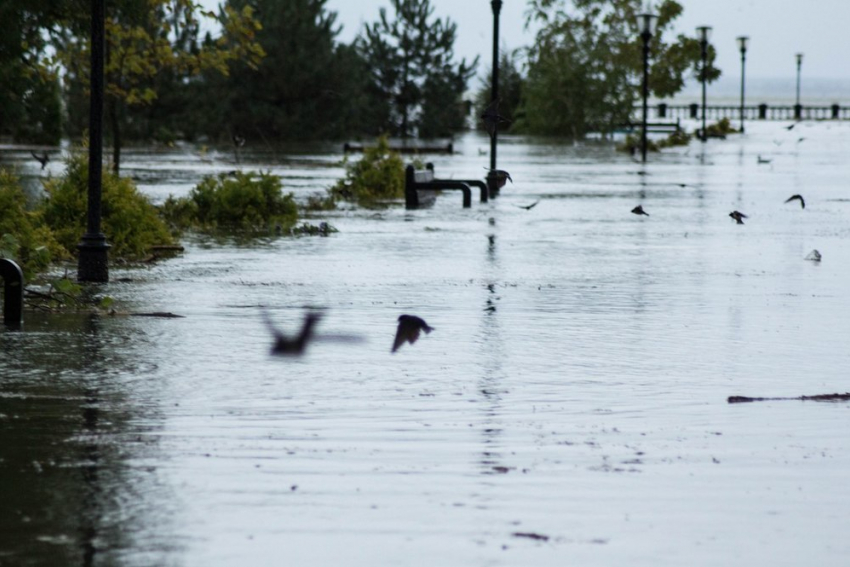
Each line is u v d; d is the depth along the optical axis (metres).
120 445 18.08
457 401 20.94
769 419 19.91
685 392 21.75
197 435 18.66
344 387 21.89
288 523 14.70
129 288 33.94
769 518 15.04
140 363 23.86
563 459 17.50
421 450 17.89
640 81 177.62
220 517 14.91
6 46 57.19
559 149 132.75
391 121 164.00
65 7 57.34
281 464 17.12
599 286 35.09
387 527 14.57
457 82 165.00
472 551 13.78
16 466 17.03
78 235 40.62
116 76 69.06
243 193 53.88
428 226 53.66
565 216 58.62
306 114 140.25
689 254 43.22
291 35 138.88
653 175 89.56
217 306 30.84
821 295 33.44
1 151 101.00
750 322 29.02
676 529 14.60
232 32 68.06
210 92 137.38
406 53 163.00
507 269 38.81
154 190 68.19
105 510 15.16
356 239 48.09
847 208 62.06
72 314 29.55
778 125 198.75
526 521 14.83
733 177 86.88
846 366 24.02
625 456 17.69
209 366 23.61
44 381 22.28
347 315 29.59
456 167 96.94
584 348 25.70
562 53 166.88
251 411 20.14
